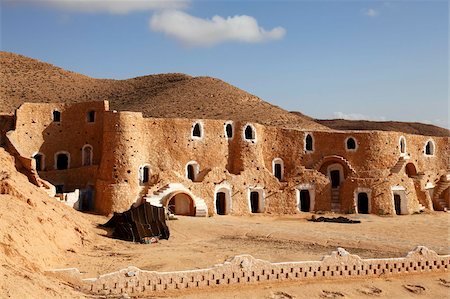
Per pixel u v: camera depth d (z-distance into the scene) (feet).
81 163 154.40
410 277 82.84
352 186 162.61
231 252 94.94
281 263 76.18
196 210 142.92
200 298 68.80
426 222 144.87
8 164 116.37
